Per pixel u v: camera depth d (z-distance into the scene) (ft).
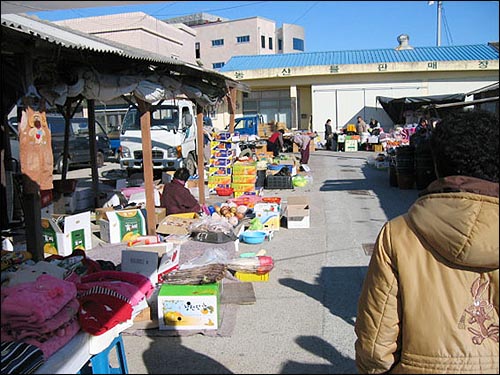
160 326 13.50
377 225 26.40
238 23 174.91
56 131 55.16
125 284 11.60
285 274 18.44
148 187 23.08
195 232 22.31
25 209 15.05
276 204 26.03
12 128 39.78
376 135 74.95
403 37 94.38
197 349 12.55
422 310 5.32
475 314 5.22
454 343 5.20
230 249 20.85
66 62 18.44
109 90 18.99
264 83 85.15
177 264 16.63
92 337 10.14
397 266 5.54
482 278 5.24
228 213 26.04
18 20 15.65
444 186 5.34
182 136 45.27
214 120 88.17
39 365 8.76
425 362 5.29
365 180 43.37
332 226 26.37
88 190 30.42
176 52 97.86
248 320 14.29
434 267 5.37
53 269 12.25
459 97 64.90
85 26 84.79
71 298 10.09
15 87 14.67
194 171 46.78
